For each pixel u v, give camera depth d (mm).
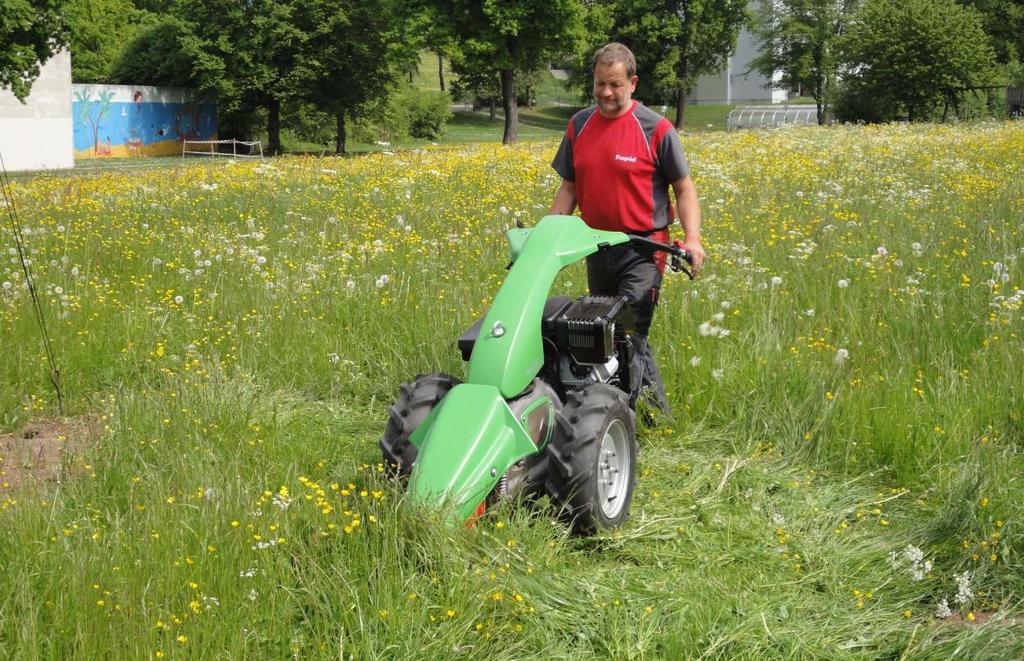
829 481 4895
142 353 6801
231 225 11641
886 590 3803
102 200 13953
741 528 4297
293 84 56438
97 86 52219
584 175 5297
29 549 3719
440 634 3348
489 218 11492
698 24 70688
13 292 7770
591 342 4473
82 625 3225
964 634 3357
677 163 5176
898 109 56375
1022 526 3979
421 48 52719
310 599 3463
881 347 6105
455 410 4039
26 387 6277
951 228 9672
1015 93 57000
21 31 32781
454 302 7328
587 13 51406
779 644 3400
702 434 5426
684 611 3525
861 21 61219
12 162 38281
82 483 4531
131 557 3596
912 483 4738
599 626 3486
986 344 5918
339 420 5840
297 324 7062
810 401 5410
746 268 7695
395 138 75000
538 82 105750
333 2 56562
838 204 11453
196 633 3203
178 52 56312
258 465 4703
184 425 5191
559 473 4082
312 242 10266
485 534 3848
